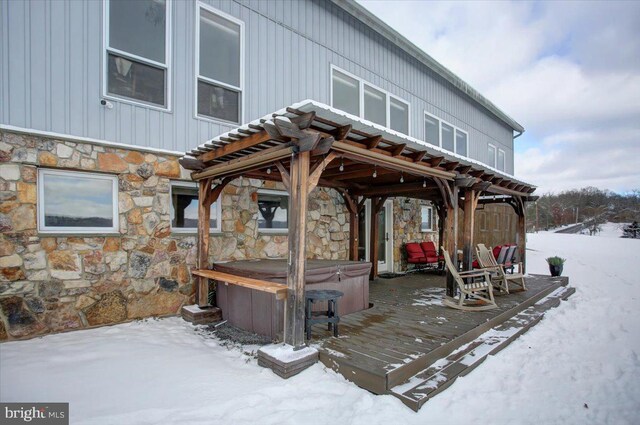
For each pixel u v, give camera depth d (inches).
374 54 310.8
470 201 222.2
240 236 217.2
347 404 101.3
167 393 104.5
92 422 89.3
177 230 193.8
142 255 176.2
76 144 158.2
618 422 100.4
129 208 172.9
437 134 388.5
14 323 142.4
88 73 161.9
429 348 128.7
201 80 199.5
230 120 211.8
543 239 746.2
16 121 144.0
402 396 102.3
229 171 164.7
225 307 182.4
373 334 145.9
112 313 166.4
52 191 155.0
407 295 230.2
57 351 132.6
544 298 241.0
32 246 146.9
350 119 123.5
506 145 538.9
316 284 165.0
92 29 163.2
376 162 155.9
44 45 150.7
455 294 217.8
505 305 200.4
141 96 178.2
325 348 128.9
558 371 131.9
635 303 244.8
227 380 113.4
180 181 193.3
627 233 941.8
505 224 519.5
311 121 114.3
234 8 213.2
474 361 130.7
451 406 103.6
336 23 277.0
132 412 93.9
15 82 144.0
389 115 325.7
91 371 117.3
